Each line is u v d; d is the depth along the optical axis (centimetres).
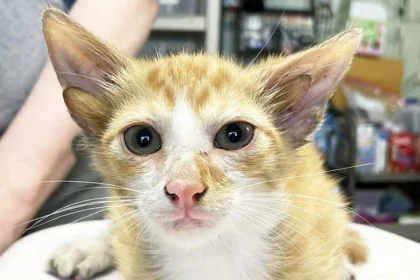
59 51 17
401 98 62
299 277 19
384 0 62
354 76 59
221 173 16
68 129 25
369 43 60
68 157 25
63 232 24
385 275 20
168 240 18
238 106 17
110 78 18
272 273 19
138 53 30
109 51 18
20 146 24
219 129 17
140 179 17
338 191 24
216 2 52
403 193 61
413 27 63
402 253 22
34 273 20
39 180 24
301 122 18
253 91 18
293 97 18
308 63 17
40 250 22
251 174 17
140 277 20
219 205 16
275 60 20
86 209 25
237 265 19
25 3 28
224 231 17
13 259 21
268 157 17
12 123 26
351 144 51
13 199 23
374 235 24
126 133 17
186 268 19
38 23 28
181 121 16
